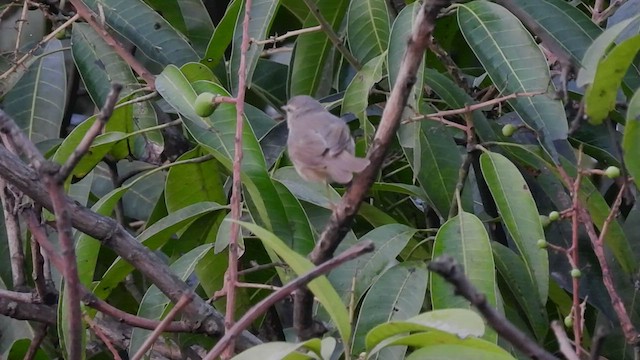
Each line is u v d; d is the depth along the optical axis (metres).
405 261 7.73
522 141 9.14
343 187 8.83
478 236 7.18
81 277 7.80
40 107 9.73
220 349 4.87
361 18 8.87
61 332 7.12
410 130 7.87
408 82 5.51
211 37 10.05
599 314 8.59
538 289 7.45
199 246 8.16
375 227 8.66
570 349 4.87
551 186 8.61
